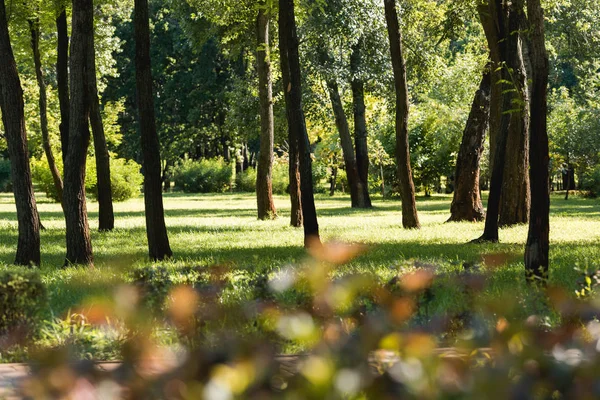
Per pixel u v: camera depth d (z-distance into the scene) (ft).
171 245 62.03
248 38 107.65
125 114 248.73
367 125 173.58
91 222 95.91
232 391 6.59
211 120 237.04
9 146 49.47
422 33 114.01
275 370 6.84
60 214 117.91
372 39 115.75
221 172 242.58
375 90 128.26
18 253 49.73
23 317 21.03
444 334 14.57
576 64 112.57
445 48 120.67
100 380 7.37
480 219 89.71
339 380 6.52
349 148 130.93
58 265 50.03
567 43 107.65
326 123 134.31
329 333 9.87
